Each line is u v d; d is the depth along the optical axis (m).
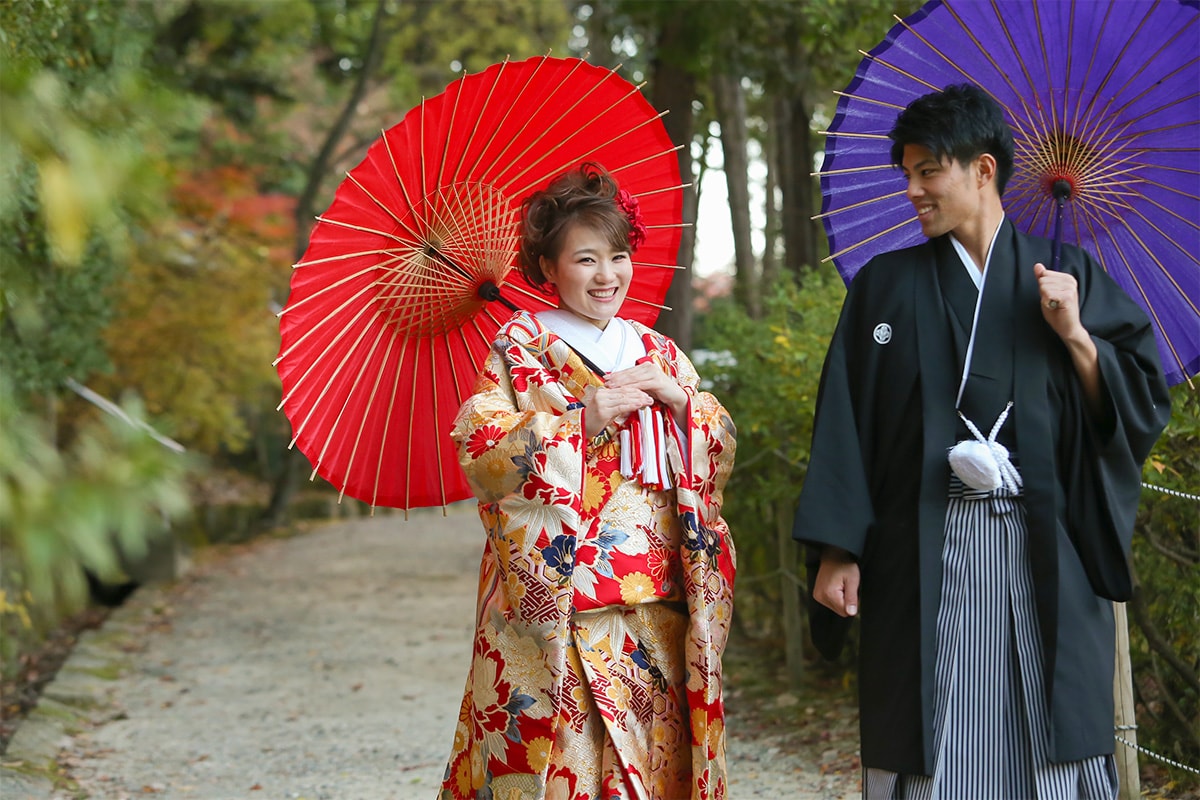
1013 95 2.88
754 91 11.67
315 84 17.69
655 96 8.73
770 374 5.80
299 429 2.79
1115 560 2.51
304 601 10.52
